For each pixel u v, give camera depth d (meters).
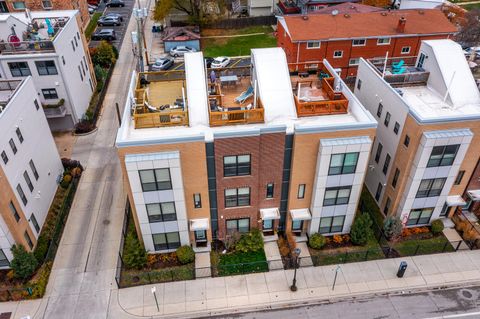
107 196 33.16
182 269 26.69
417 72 29.70
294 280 25.05
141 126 25.06
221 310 24.52
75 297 25.27
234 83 29.23
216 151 23.66
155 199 24.62
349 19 49.03
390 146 28.56
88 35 63.22
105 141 39.94
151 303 24.86
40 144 30.52
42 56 36.31
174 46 58.31
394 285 25.84
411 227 29.70
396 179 28.14
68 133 41.16
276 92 25.62
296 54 47.53
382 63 33.06
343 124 23.88
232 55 58.22
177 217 25.80
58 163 34.19
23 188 27.05
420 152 25.11
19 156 26.78
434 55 28.80
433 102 27.75
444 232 29.44
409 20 49.16
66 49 39.00
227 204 26.72
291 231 29.08
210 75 30.00
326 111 26.05
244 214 27.53
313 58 48.16
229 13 72.25
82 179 35.03
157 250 27.64
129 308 24.61
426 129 24.58
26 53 36.31
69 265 27.31
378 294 25.36
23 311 24.42
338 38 46.44
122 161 23.38
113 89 49.31
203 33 66.00
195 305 24.75
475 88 27.48
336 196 26.61
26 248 26.64
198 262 27.19
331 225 28.42
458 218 30.05
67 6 56.31
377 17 49.50
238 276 26.38
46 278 26.16
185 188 25.17
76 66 41.78
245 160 24.55
